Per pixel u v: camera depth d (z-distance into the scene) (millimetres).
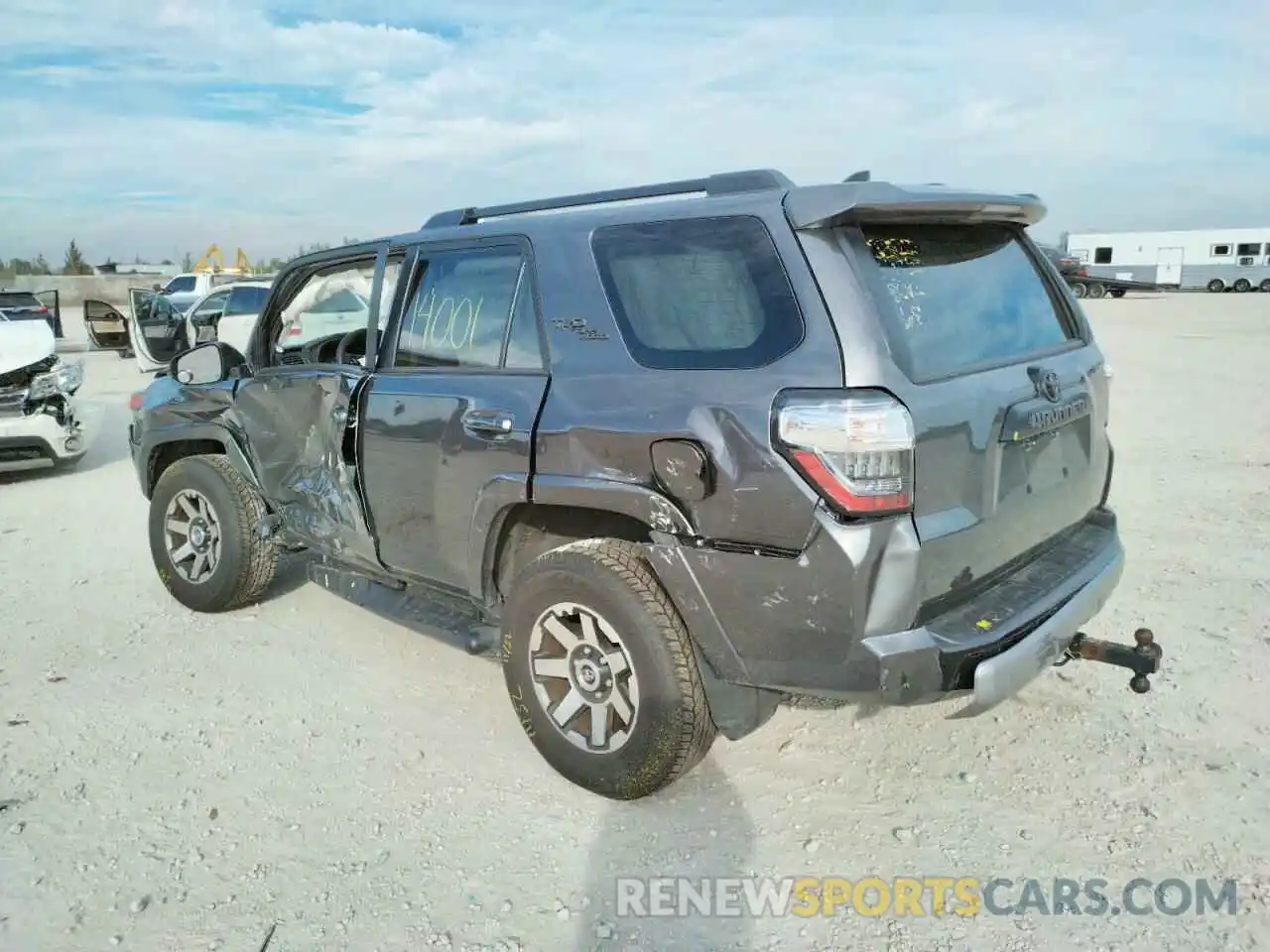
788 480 2721
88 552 6414
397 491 3924
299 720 3996
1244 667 4188
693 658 3098
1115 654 3207
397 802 3389
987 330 3234
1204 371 14203
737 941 2688
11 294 21672
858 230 2863
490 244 3676
